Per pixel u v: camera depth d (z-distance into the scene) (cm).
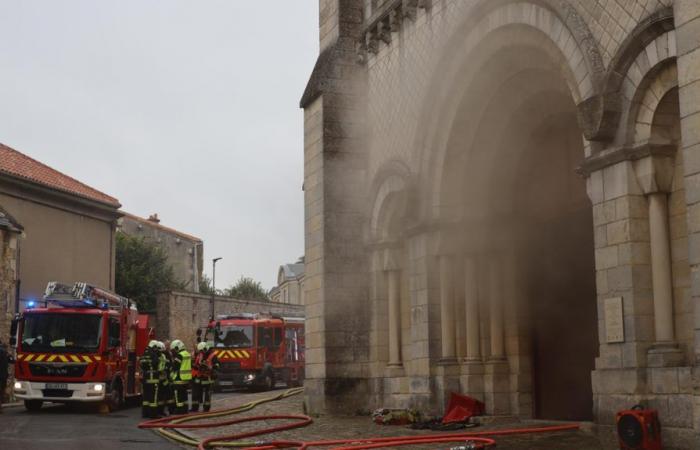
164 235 6762
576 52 1273
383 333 1933
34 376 2219
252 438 1493
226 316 3444
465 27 1595
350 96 2019
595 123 1189
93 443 1435
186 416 1917
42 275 3459
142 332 2592
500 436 1371
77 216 3728
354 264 1977
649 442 1066
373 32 1966
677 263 1124
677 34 1029
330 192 1980
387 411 1719
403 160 1839
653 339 1136
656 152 1137
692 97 1005
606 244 1191
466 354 1692
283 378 3569
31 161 3772
